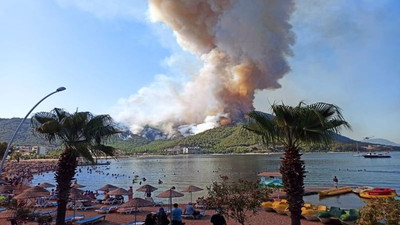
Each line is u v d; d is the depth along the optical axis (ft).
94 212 81.87
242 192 42.98
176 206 56.13
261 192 44.21
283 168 41.81
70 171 52.80
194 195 129.90
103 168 388.37
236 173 251.60
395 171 253.03
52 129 51.60
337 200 106.32
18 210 50.78
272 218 67.31
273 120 41.63
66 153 52.95
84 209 86.33
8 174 222.89
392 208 30.27
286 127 41.60
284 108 40.45
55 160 477.36
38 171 303.68
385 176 213.05
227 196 43.27
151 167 392.68
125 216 74.74
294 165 41.04
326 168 292.81
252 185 43.62
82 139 53.47
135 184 195.42
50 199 100.73
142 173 294.05
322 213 62.13
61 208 51.96
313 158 543.80
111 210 80.43
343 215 58.54
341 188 124.67
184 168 345.51
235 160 502.38
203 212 74.28
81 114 52.95
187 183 189.37
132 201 63.57
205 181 200.03
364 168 288.30
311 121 39.65
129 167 406.82
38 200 91.56
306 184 167.94
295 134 41.68
